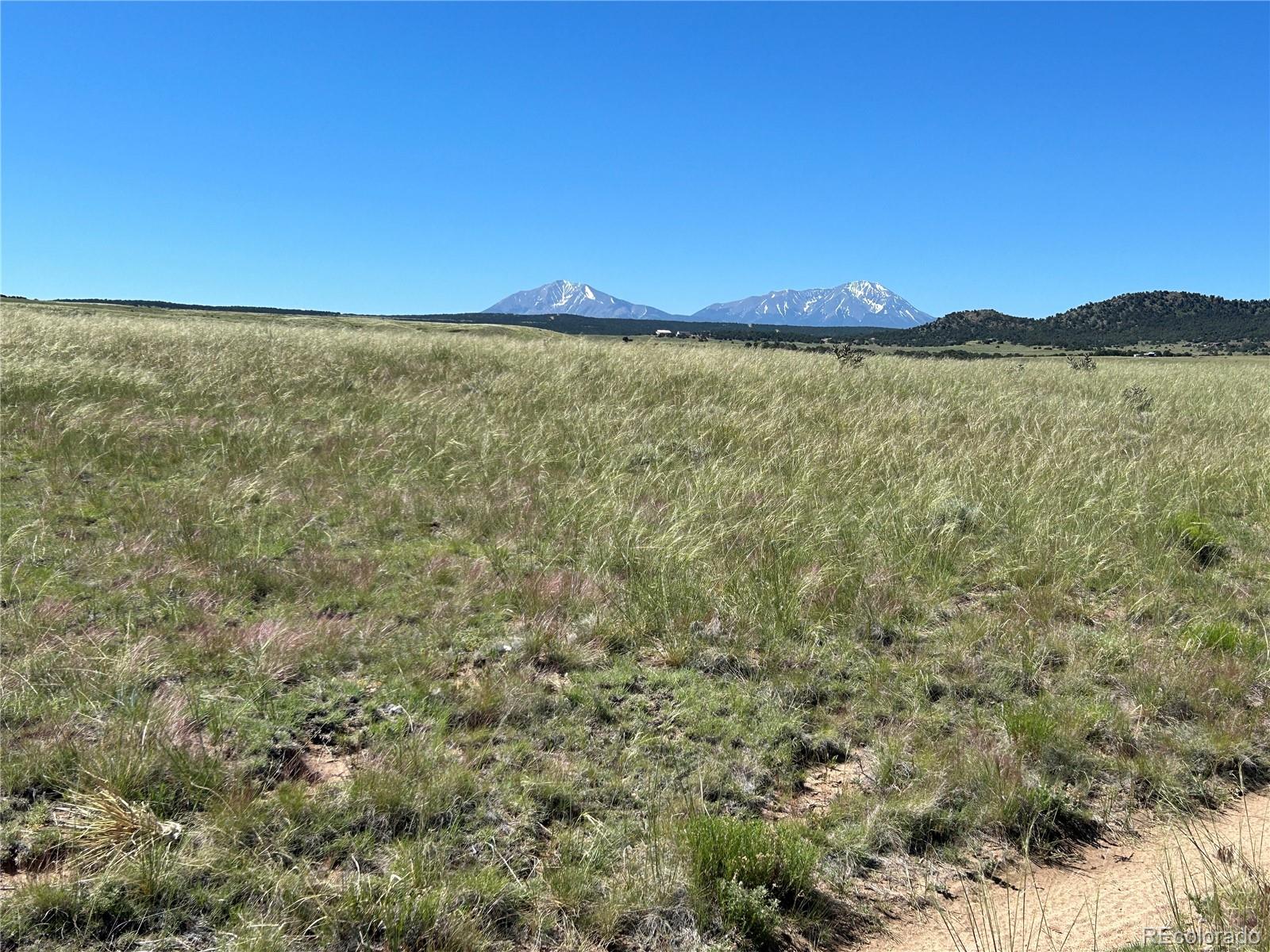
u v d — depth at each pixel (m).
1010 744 4.57
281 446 9.53
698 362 17.25
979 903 3.59
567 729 4.49
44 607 5.25
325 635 5.20
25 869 3.29
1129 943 3.29
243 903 3.19
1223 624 5.88
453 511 7.84
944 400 14.65
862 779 4.33
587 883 3.41
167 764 3.84
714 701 4.88
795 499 8.09
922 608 6.12
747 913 3.30
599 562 6.68
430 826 3.68
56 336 16.11
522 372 15.38
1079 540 7.25
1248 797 4.35
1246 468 9.89
